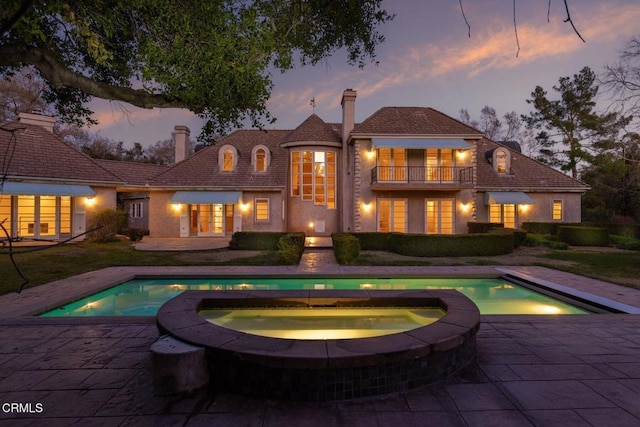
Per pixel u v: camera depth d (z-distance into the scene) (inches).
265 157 1063.0
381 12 336.2
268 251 781.9
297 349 169.6
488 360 213.0
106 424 146.4
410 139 958.4
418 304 276.2
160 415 153.0
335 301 277.6
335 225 1080.8
